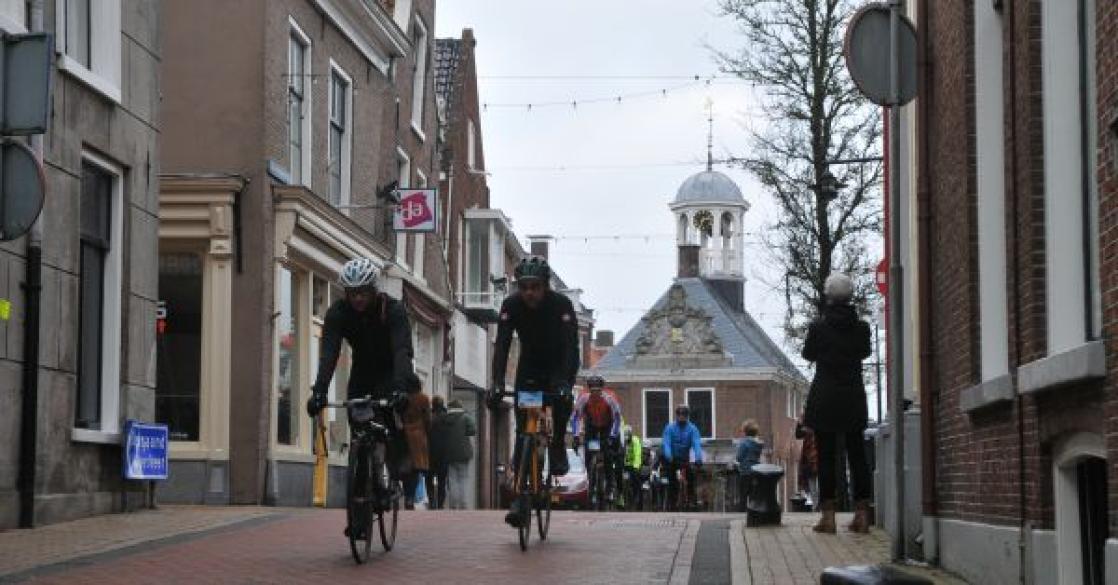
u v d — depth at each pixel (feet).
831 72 107.55
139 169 60.95
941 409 41.83
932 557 41.14
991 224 36.88
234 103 82.53
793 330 113.29
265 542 44.96
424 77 125.90
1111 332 26.30
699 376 339.98
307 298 89.30
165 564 39.50
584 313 335.67
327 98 93.71
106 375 58.85
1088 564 30.04
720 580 37.14
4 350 50.11
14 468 50.57
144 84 61.57
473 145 160.04
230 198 80.89
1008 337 33.65
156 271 62.64
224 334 80.84
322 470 89.66
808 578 37.42
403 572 38.32
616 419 83.76
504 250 168.35
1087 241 29.01
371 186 103.76
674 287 345.31
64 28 55.26
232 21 82.94
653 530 50.14
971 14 37.40
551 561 40.83
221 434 80.48
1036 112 31.42
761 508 51.67
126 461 58.54
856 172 109.50
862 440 48.44
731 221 367.86
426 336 128.26
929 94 43.86
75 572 37.70
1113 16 26.30
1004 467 34.04
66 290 54.49
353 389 41.29
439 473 93.25
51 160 53.42
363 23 99.09
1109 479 26.50
